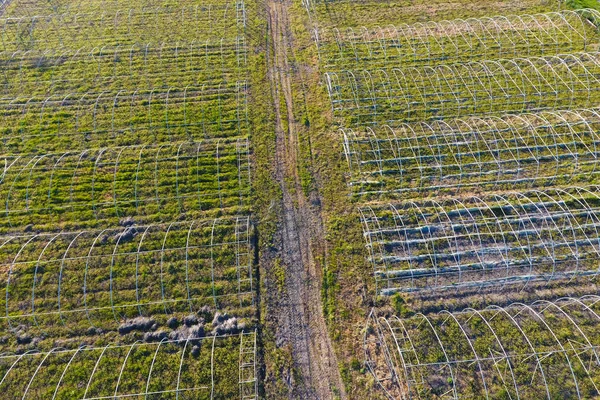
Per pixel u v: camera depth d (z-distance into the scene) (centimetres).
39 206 2309
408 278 2022
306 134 2680
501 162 2448
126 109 2803
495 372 1733
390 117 2728
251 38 3366
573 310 1909
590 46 3142
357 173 2447
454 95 2811
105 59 3184
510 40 3225
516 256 2083
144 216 2272
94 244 2142
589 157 2466
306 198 2358
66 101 2870
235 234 2175
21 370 1770
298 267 2091
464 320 1883
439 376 1731
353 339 1852
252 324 1889
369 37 3334
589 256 2075
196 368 1769
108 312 1933
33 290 1972
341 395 1706
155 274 2050
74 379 1747
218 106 2814
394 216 2228
